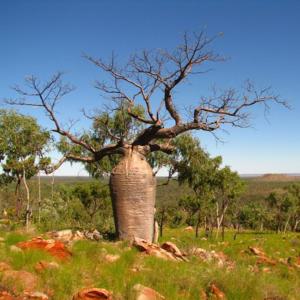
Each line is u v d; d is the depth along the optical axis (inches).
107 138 874.1
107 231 778.2
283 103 621.9
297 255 846.5
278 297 370.9
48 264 344.5
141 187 618.5
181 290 344.8
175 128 620.4
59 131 634.8
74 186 1478.8
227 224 2844.5
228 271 410.6
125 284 329.7
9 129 930.7
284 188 3213.6
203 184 1425.9
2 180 1043.3
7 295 279.3
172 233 1582.2
